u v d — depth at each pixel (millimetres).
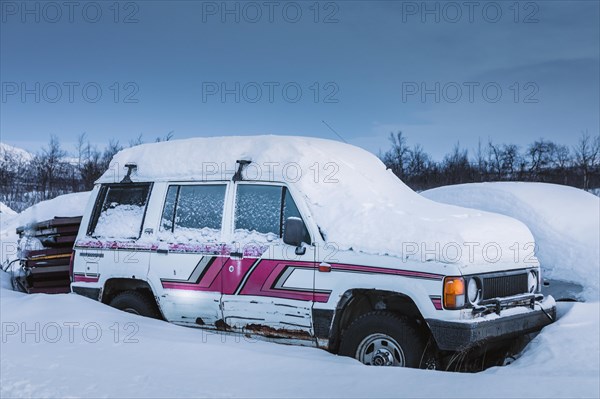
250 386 4094
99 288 6578
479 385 3998
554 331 5188
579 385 3934
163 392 3973
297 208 5508
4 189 36250
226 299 5676
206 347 4914
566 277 7562
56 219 7980
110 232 6637
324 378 4230
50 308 6129
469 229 5012
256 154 5992
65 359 4730
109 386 4105
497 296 5141
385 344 4938
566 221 8305
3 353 4898
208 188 6121
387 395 3879
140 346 5016
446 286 4691
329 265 5180
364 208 5398
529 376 4160
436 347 4887
